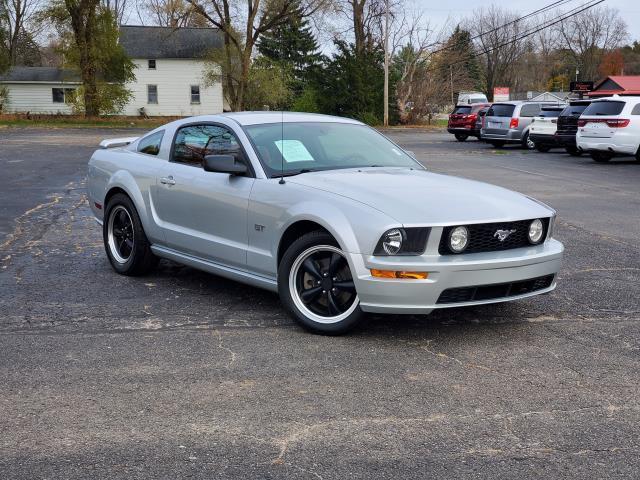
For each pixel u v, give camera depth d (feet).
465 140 111.96
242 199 17.90
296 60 223.71
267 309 18.66
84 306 18.95
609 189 46.78
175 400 12.82
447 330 16.94
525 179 53.01
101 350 15.47
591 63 336.70
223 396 13.00
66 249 26.63
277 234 16.98
